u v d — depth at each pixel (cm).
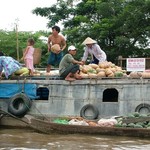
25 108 1455
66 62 1448
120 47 2948
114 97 1490
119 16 2956
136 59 1403
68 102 1438
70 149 995
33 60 1606
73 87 1436
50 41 1596
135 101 1380
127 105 1385
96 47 1559
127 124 1228
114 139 1149
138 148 1011
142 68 1397
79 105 1427
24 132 1323
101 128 1205
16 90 1495
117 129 1191
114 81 1400
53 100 1454
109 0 3189
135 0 2984
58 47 1548
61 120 1351
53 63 1580
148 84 1370
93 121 1352
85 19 3197
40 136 1224
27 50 1553
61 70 1451
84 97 1424
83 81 1427
